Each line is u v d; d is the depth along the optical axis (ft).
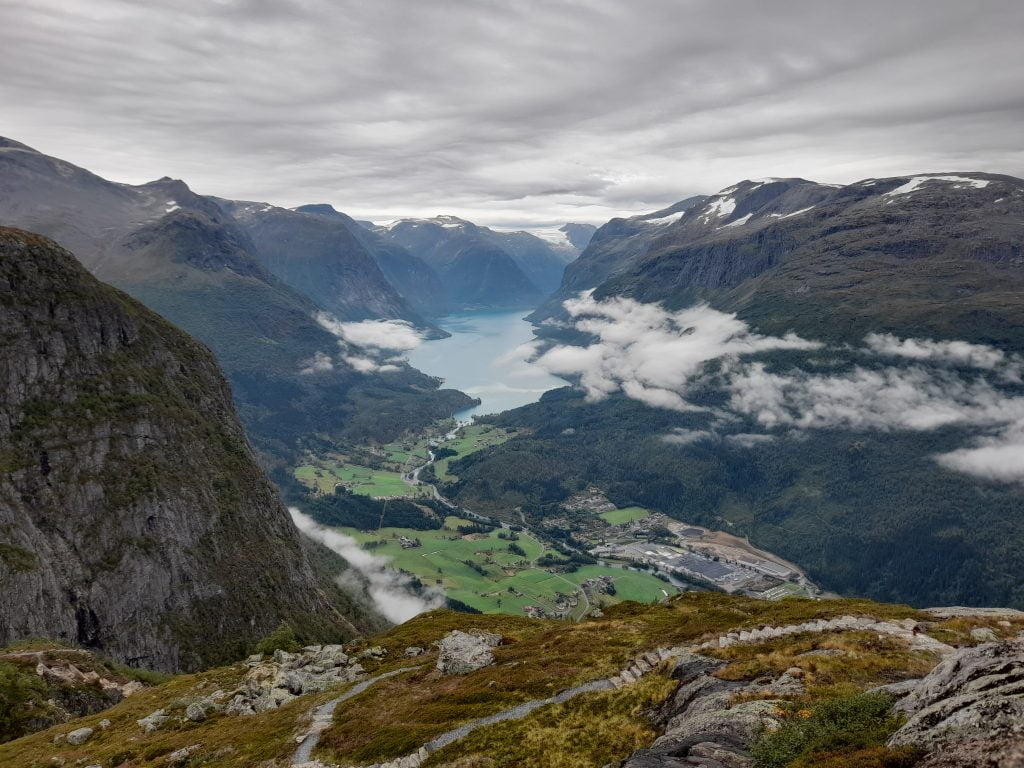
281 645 361.51
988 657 107.55
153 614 536.42
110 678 380.99
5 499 499.51
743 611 300.81
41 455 547.90
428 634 369.50
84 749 242.78
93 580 513.45
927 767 88.69
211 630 563.07
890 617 230.27
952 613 238.07
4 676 325.83
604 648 246.47
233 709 261.24
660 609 354.33
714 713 142.00
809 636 206.49
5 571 454.40
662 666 198.59
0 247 628.28
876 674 157.58
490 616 449.89
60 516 527.40
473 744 169.48
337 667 310.65
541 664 235.20
